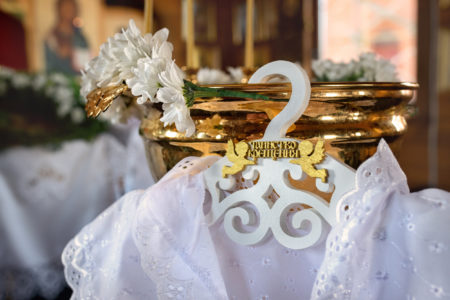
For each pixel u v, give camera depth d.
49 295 1.99
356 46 3.79
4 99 1.92
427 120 3.56
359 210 0.50
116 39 0.63
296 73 0.54
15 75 2.00
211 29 3.70
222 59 3.72
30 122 1.96
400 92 0.60
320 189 0.54
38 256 1.95
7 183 1.90
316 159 0.53
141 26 4.25
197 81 1.09
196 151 0.66
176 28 4.06
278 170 0.56
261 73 0.57
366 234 0.50
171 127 0.66
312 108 0.57
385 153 0.51
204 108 0.61
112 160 2.16
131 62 0.61
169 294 0.58
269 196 0.60
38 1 3.94
